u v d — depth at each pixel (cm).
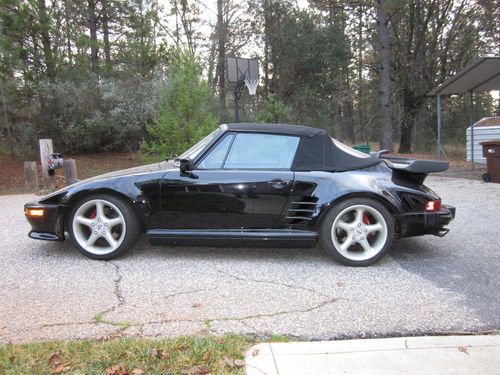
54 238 470
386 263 465
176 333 304
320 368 259
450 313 341
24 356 264
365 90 2630
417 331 312
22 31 1377
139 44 1833
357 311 344
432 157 1884
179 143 1058
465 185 1030
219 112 1856
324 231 454
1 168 1362
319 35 2638
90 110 1548
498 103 3350
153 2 2295
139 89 1597
